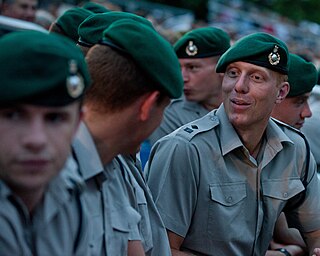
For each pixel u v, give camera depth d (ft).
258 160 8.99
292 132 9.52
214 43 13.19
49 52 4.46
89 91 5.92
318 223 9.64
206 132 8.80
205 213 8.63
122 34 5.92
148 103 5.95
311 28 75.36
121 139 6.04
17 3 20.65
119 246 6.14
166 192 8.55
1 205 4.65
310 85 11.02
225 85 8.82
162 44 6.02
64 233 5.03
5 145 4.44
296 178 9.25
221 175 8.70
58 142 4.57
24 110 4.43
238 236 8.74
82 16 9.68
